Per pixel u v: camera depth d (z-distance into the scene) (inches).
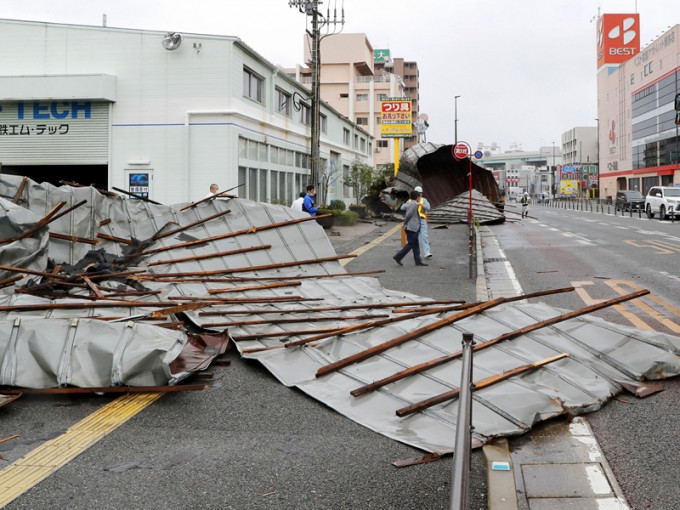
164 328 261.7
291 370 260.4
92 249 419.2
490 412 207.3
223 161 916.6
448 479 168.2
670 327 342.0
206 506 155.4
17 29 935.0
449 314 316.8
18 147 943.0
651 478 167.0
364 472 174.1
